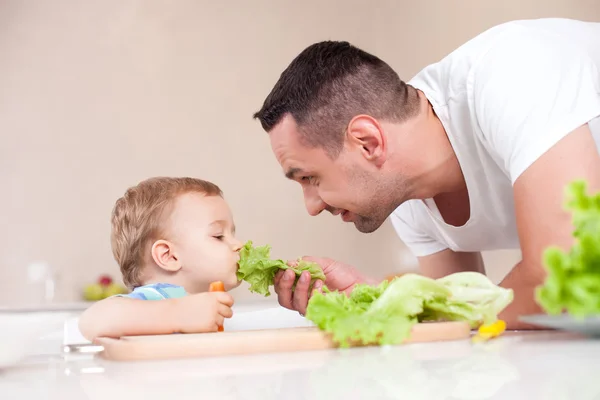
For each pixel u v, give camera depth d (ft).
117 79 14.05
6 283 12.92
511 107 4.04
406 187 5.05
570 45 4.28
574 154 3.76
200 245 5.71
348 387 1.71
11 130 13.29
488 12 14.88
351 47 4.98
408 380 1.78
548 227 3.67
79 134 13.69
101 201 13.66
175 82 14.46
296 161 4.98
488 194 5.10
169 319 3.98
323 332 2.86
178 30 14.58
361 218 5.17
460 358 2.21
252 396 1.63
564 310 3.06
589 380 1.60
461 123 4.79
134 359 2.68
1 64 13.39
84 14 13.98
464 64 4.72
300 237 14.99
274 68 15.24
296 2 15.52
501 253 13.99
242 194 14.71
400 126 4.83
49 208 13.33
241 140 14.83
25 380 2.12
